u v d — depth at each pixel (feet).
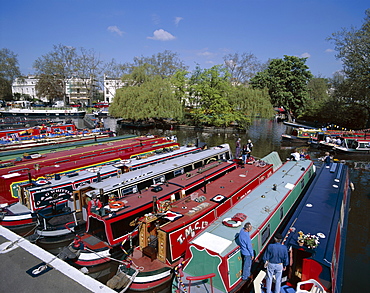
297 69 175.22
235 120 150.61
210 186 40.37
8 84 257.34
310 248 23.93
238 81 217.77
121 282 26.68
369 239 38.47
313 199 36.91
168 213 31.09
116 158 55.26
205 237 25.93
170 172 44.55
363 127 142.61
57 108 168.66
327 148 100.12
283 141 118.62
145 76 187.21
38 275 26.30
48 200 38.11
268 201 34.65
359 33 119.75
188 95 174.19
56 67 228.43
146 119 165.27
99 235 32.50
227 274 23.17
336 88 159.12
